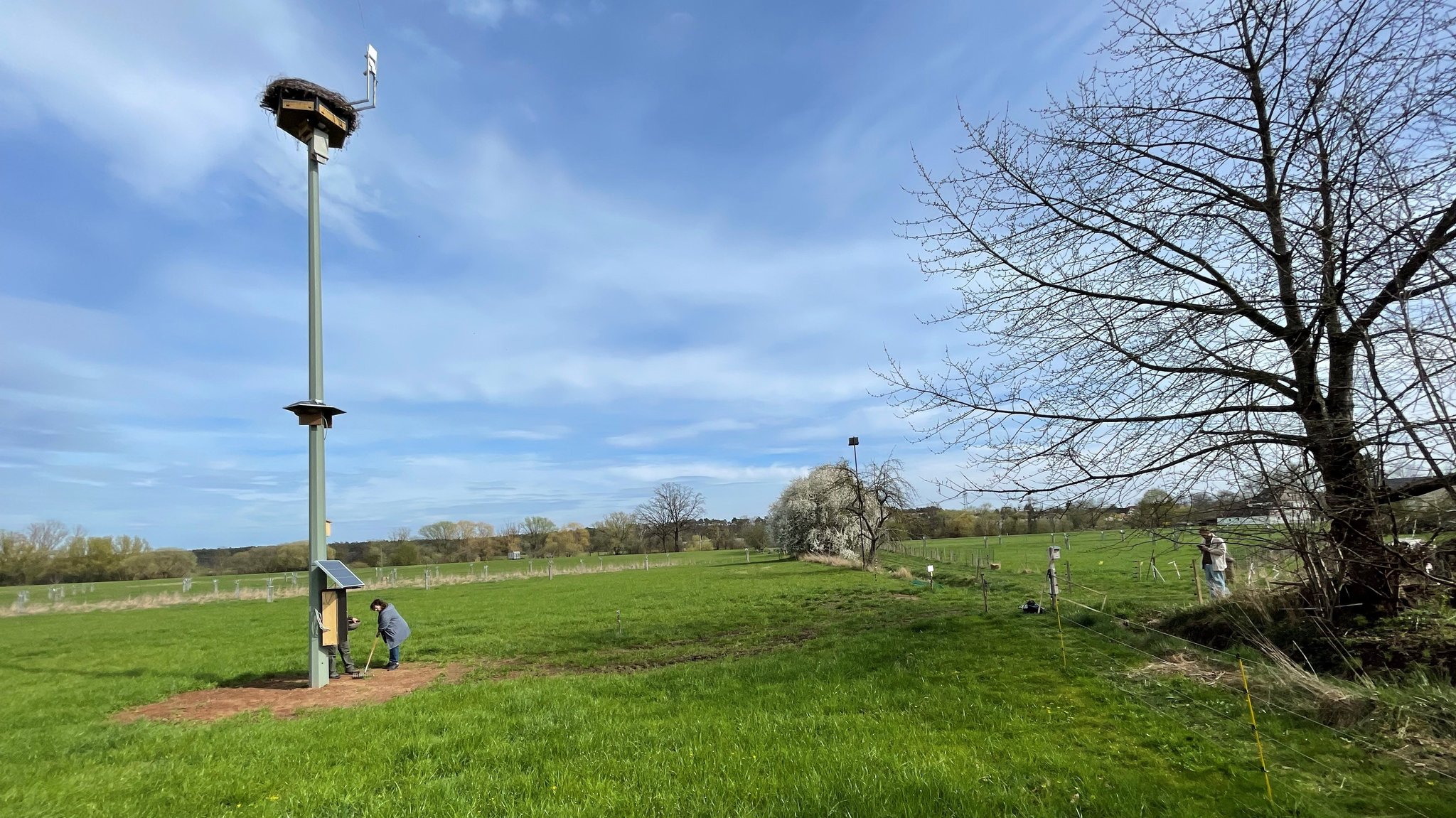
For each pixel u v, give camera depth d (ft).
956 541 197.47
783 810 15.87
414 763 21.66
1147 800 15.69
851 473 126.31
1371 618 25.96
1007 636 36.42
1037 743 19.93
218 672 44.96
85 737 28.48
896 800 15.98
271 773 21.53
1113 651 30.78
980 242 31.07
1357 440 22.00
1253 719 17.12
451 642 56.29
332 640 38.73
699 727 23.67
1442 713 18.85
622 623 62.80
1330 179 23.44
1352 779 16.52
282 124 38.42
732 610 67.77
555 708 28.35
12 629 90.43
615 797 17.34
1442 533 22.91
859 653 35.76
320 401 38.45
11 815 18.83
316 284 38.34
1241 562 32.63
